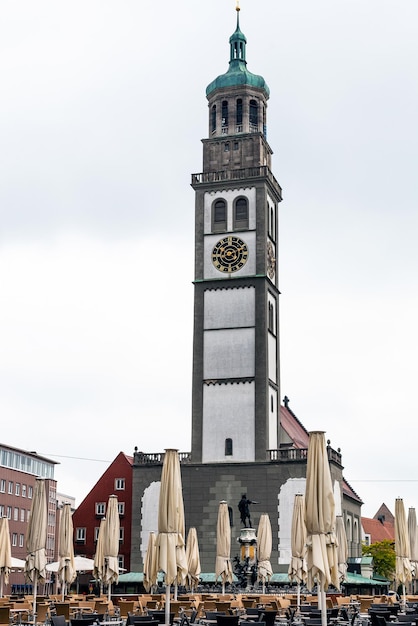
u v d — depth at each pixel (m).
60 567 64.69
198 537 95.06
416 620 37.78
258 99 107.56
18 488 133.00
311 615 47.66
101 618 44.31
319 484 35.94
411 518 69.88
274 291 104.00
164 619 45.09
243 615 47.47
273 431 99.38
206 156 105.75
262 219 101.81
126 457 130.38
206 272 102.06
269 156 109.19
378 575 149.62
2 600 49.19
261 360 98.12
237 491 95.06
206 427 97.88
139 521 97.88
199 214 103.81
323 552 35.19
